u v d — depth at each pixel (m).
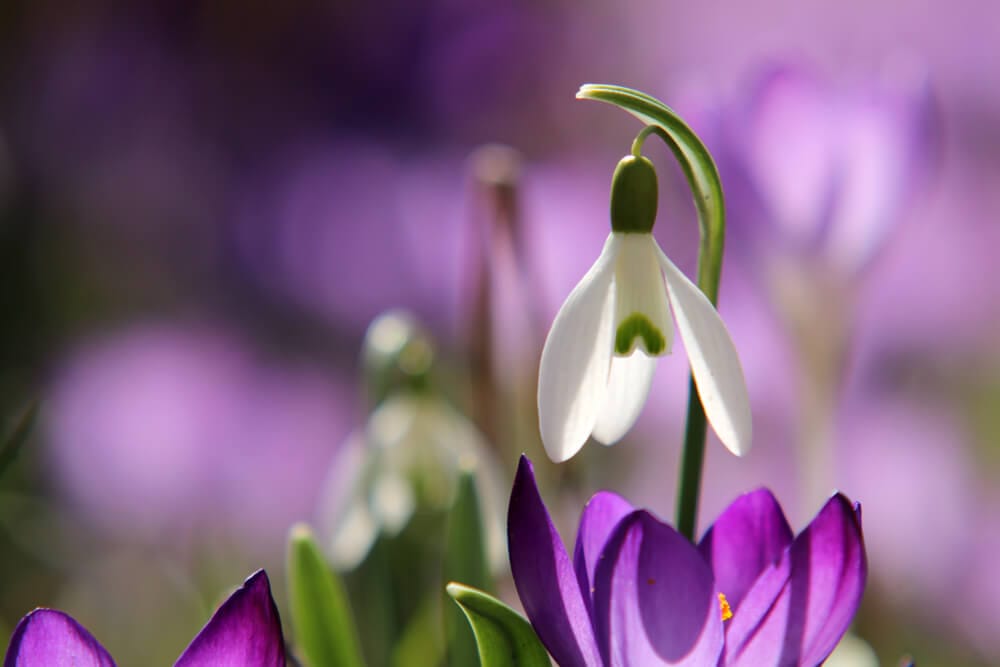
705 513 0.98
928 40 1.58
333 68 1.88
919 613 0.96
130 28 1.88
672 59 1.85
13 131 1.76
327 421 1.19
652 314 0.56
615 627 0.56
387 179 1.46
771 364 0.96
